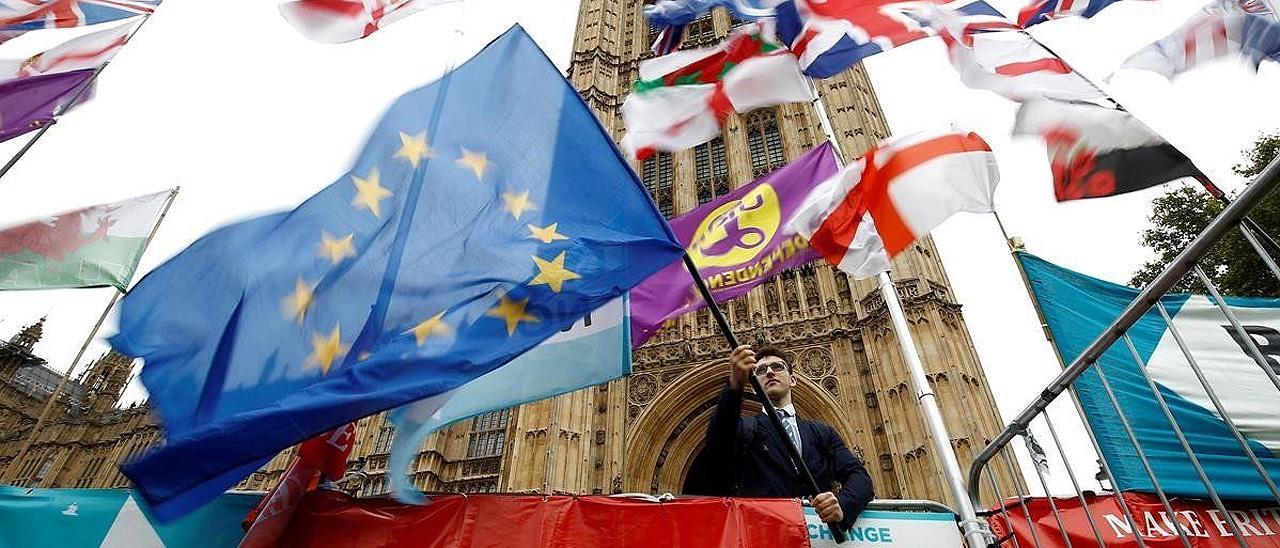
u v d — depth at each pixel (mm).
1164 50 5328
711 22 38344
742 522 4293
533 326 4266
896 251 5723
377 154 5156
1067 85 5293
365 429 27516
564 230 4848
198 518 4469
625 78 39031
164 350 4160
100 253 9898
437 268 4551
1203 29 5395
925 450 16938
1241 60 5191
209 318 4285
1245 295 15586
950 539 4426
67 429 32031
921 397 5473
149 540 4320
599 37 41719
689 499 4461
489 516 4445
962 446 16469
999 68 5922
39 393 32094
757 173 29312
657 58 8086
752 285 7930
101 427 32469
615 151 5262
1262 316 6660
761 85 7766
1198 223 18547
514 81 5648
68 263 9578
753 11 7781
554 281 4516
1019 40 5953
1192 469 5895
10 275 9109
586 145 5316
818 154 8477
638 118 7762
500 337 4164
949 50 6371
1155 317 6910
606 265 4641
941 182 5727
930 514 4559
